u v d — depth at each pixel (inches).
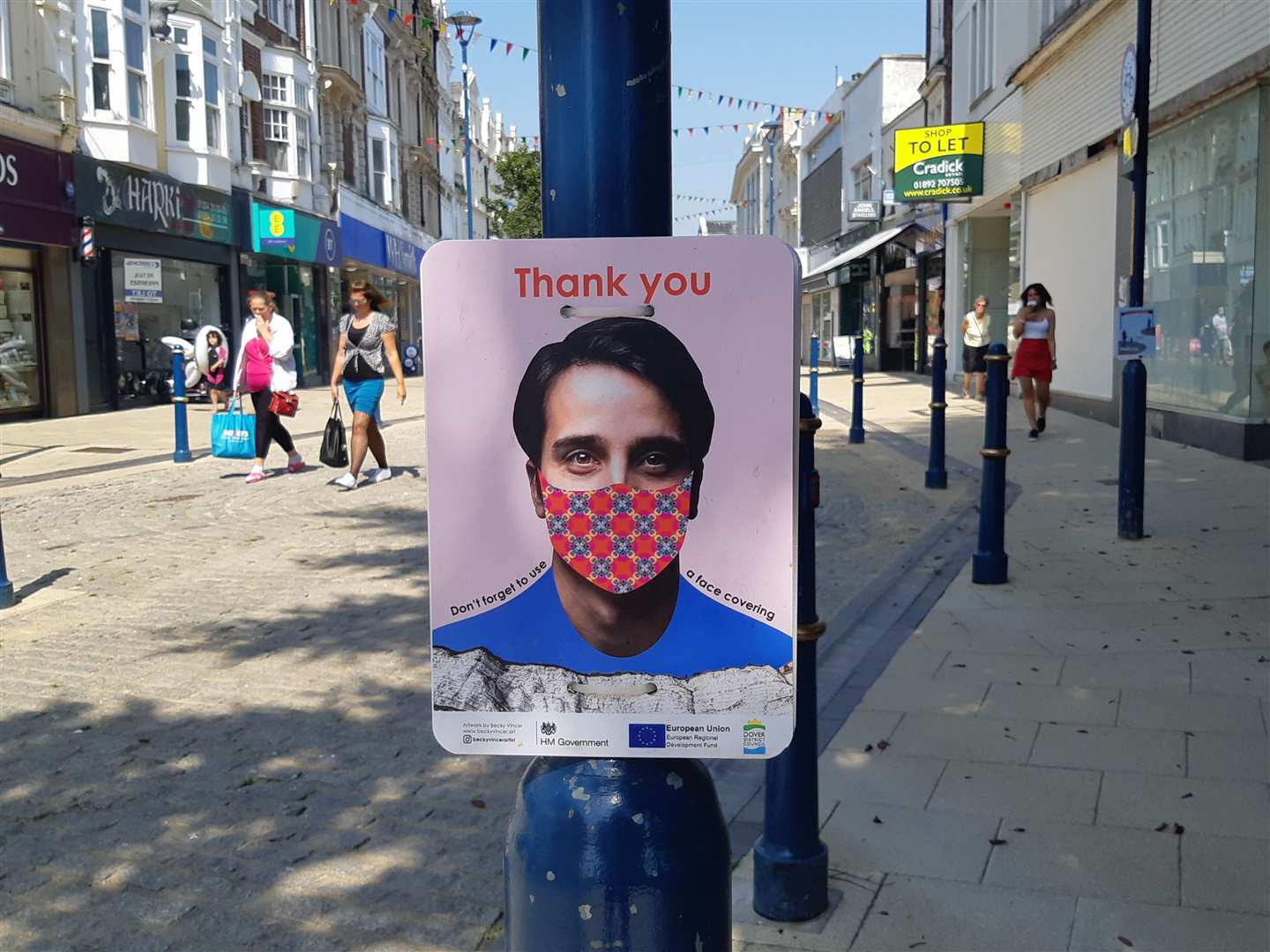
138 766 159.3
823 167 1531.7
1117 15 515.2
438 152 2014.0
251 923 119.3
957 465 429.7
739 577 68.3
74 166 735.7
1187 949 109.5
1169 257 464.8
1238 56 386.9
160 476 440.1
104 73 776.9
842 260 1113.4
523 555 68.9
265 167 1058.7
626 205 68.6
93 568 280.7
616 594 68.7
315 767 159.3
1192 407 440.8
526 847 70.4
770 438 67.3
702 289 66.6
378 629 225.1
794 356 66.8
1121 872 123.5
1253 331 388.2
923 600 236.7
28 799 148.7
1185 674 184.1
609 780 70.0
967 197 768.3
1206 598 227.3
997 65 745.0
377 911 121.5
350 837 138.5
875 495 373.4
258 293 419.5
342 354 397.7
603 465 67.9
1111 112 527.5
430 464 68.7
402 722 176.2
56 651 211.8
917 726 166.4
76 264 751.7
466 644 69.7
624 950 68.5
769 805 116.6
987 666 191.9
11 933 117.3
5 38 682.2
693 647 69.1
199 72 906.1
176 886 126.7
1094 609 222.8
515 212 1689.2
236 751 164.7
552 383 67.6
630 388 67.2
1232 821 134.2
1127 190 510.9
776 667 68.7
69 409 745.6
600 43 67.7
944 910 117.1
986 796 142.8
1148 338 272.1
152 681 195.3
